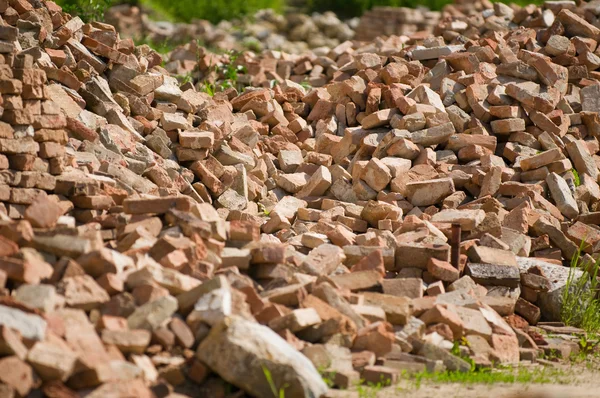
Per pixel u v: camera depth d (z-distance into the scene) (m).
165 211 10.46
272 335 8.62
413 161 15.56
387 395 8.79
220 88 21.16
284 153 16.08
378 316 10.01
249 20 36.16
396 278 11.54
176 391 8.32
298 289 9.77
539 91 17.50
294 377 8.20
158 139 14.39
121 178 12.50
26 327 7.55
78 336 7.89
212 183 14.10
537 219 14.05
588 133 17.48
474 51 18.67
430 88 17.92
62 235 9.20
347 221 13.97
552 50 18.77
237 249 10.34
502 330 10.87
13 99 10.78
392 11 33.06
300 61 22.81
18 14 14.20
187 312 8.99
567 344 11.43
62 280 8.55
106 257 8.92
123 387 7.60
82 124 13.08
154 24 32.84
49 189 10.97
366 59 18.83
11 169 10.84
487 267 12.27
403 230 13.12
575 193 15.48
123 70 15.37
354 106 17.27
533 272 12.81
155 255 9.62
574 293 12.58
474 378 9.55
